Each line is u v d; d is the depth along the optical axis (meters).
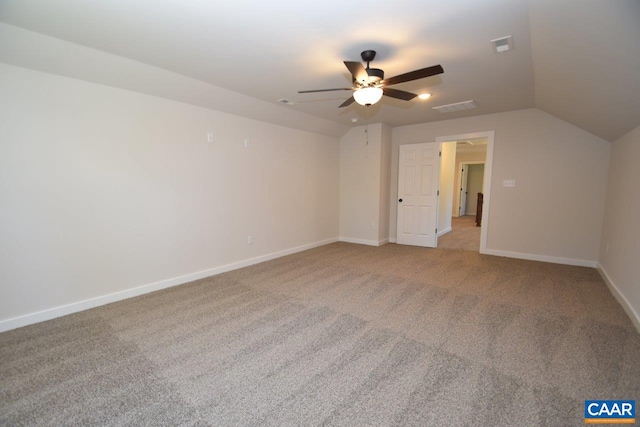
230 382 1.81
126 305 2.95
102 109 2.85
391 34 2.23
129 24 2.08
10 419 1.53
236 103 3.81
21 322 2.50
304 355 2.09
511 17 1.98
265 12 1.93
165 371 1.91
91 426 1.49
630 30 1.47
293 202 5.07
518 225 4.62
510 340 2.26
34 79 2.46
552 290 3.27
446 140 5.17
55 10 1.91
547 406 1.59
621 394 1.67
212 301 3.04
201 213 3.75
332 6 1.86
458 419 1.51
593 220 4.06
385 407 1.60
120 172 3.01
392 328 2.46
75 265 2.78
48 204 2.59
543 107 4.06
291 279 3.72
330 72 2.99
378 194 5.56
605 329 2.41
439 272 3.97
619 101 2.44
